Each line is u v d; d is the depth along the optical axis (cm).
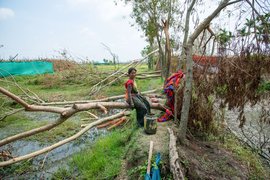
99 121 600
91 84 1267
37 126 700
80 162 455
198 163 373
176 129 471
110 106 514
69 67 1291
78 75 1284
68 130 664
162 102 678
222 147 477
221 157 423
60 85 1323
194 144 455
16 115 825
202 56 435
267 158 470
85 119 737
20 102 387
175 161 321
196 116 491
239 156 450
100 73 1234
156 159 348
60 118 440
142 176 342
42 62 1917
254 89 338
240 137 557
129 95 510
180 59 598
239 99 358
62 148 548
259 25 317
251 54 329
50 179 414
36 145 570
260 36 318
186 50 402
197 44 476
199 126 504
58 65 1806
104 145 510
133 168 383
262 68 322
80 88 1259
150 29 1358
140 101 518
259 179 383
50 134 626
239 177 371
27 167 453
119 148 489
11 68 1702
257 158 465
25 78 1648
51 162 478
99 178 400
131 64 1159
